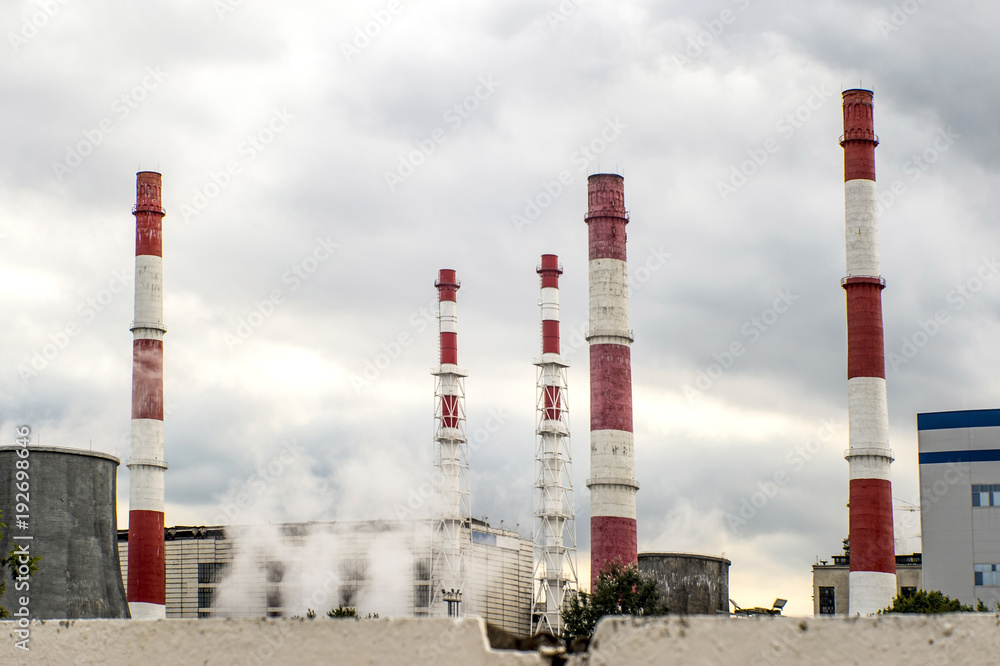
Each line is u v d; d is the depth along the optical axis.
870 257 107.25
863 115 109.12
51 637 8.39
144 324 124.12
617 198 127.00
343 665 7.68
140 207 126.31
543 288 154.25
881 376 105.62
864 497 103.69
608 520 120.00
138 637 8.19
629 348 124.75
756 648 7.01
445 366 155.75
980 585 100.12
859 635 6.88
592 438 122.50
